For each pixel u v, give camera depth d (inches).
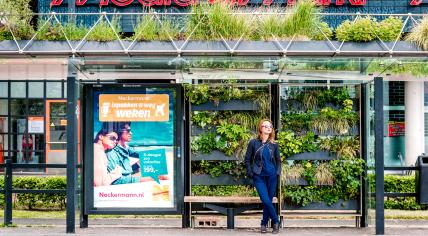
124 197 390.6
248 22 487.2
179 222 426.0
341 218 447.8
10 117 793.6
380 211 366.9
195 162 402.9
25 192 395.2
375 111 367.6
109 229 386.6
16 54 504.7
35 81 785.6
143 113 391.2
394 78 458.3
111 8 699.4
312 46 494.3
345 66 412.5
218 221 395.2
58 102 789.2
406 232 377.7
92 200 389.4
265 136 370.3
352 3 701.3
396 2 708.7
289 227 399.9
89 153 389.7
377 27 519.2
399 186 498.3
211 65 402.3
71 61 390.9
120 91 391.2
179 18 503.8
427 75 447.5
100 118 391.2
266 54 486.3
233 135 395.2
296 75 432.1
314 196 400.2
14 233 367.9
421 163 390.9
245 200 380.8
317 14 510.3
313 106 404.5
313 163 402.3
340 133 402.0
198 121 397.4
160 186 390.3
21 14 517.3
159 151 391.2
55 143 788.0
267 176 367.2
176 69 412.2
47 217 445.1
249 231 380.8
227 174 401.4
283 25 490.9
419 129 715.4
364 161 397.4
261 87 400.5
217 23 481.4
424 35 501.4
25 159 788.6
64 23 530.6
